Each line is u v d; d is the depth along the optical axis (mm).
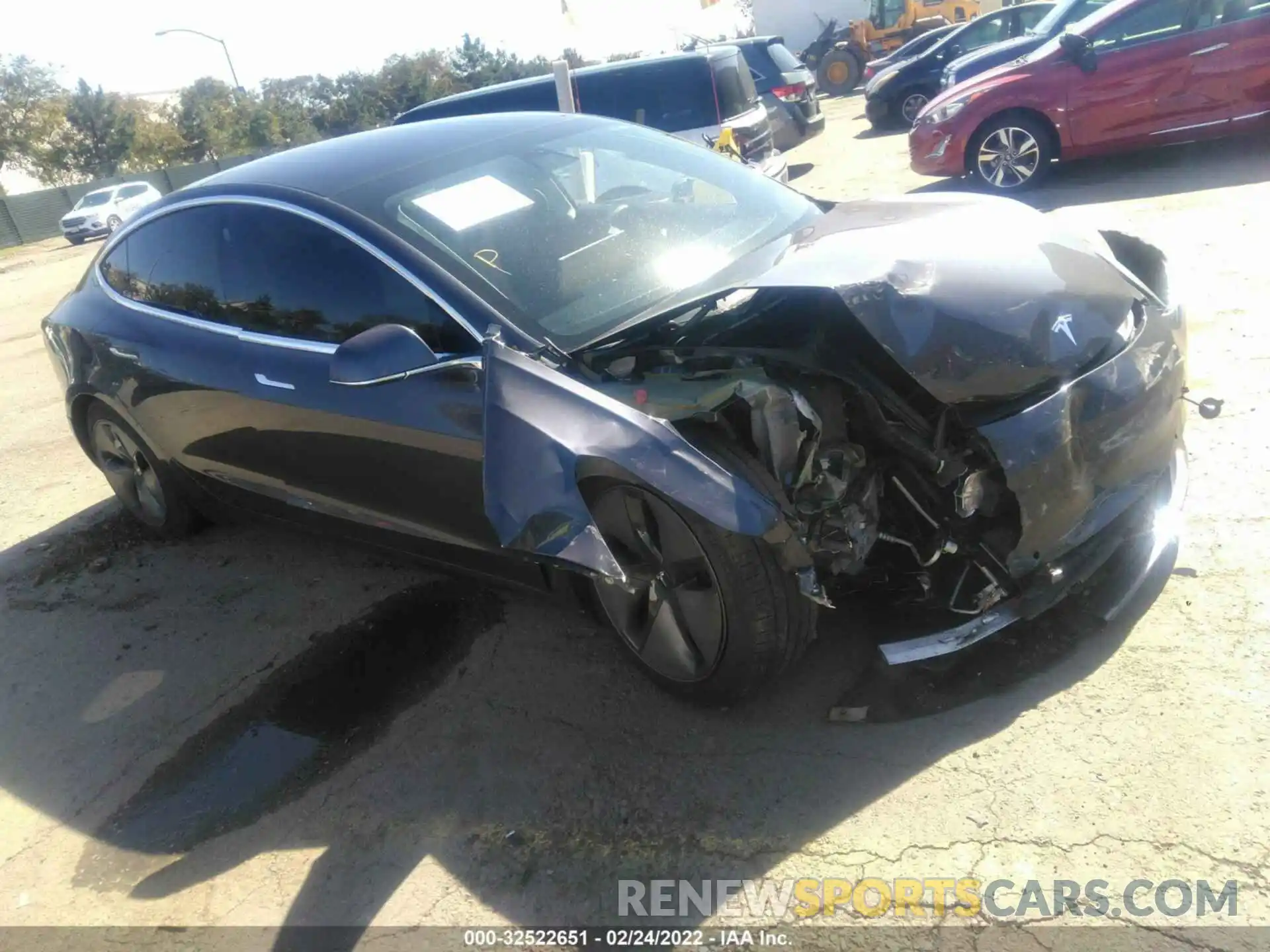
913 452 2609
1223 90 7797
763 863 2309
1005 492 2535
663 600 2717
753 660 2590
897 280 2639
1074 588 2914
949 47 14922
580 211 3377
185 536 4645
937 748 2529
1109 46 8109
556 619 3439
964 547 2611
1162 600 2889
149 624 3969
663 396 2549
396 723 3076
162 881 2613
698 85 9891
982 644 2832
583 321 2877
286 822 2746
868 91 15703
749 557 2473
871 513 2654
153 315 3953
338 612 3791
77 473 5766
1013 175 8719
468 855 2502
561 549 2340
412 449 2982
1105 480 2588
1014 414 2494
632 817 2520
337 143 3879
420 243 3072
